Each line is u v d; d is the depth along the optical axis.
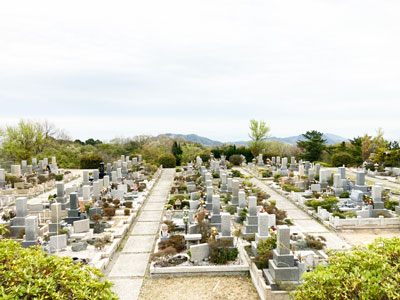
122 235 19.44
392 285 6.16
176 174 45.25
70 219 21.39
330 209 23.36
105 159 58.47
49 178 39.12
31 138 55.19
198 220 18.34
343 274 6.90
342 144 58.78
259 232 15.94
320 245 16.38
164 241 16.80
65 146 62.78
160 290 12.87
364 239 18.53
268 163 52.56
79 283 6.44
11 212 21.59
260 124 59.88
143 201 29.45
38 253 7.02
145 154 60.38
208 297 12.22
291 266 12.45
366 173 43.47
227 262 14.70
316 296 6.97
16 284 5.91
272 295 11.31
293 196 28.73
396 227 20.25
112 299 6.50
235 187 25.02
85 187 25.38
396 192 29.95
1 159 54.44
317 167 38.44
